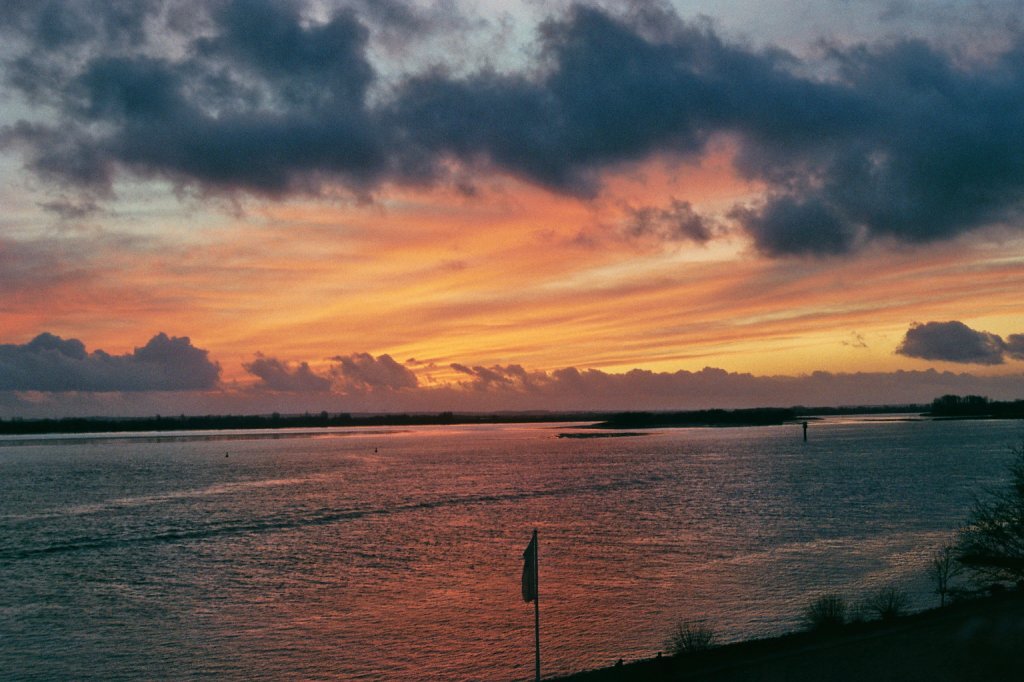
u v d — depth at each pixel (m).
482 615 50.84
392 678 39.78
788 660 28.69
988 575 48.44
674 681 26.69
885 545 71.00
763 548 71.06
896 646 30.14
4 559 73.50
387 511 104.38
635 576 60.94
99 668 42.31
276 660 42.91
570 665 40.78
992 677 26.34
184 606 55.06
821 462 171.25
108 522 97.12
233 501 117.19
